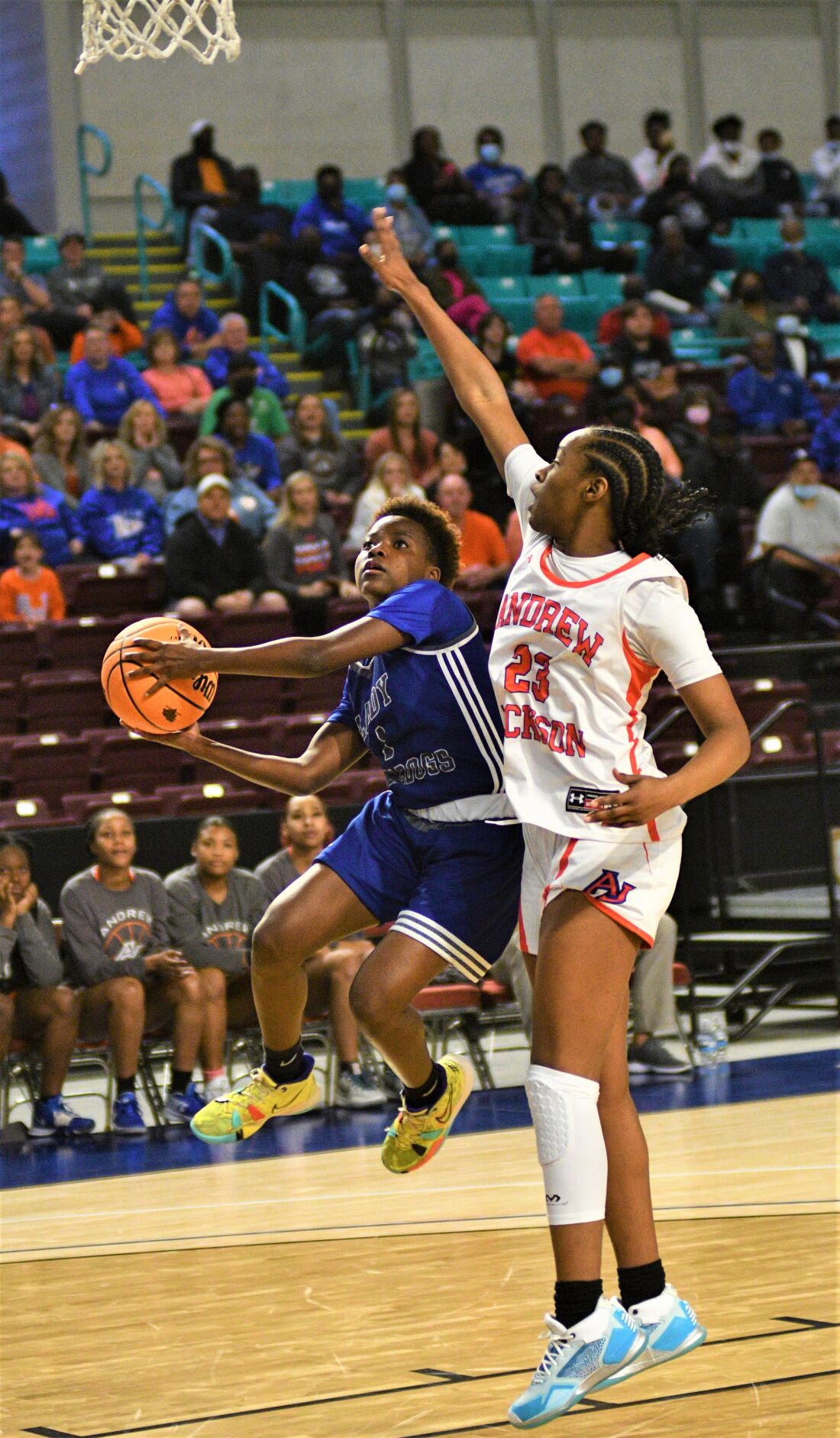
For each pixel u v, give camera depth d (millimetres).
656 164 21531
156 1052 10398
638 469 3641
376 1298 4773
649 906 3586
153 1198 6633
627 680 3605
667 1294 3666
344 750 4320
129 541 13086
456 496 13344
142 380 14938
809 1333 4113
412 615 4000
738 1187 6016
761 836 11469
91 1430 3670
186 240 19016
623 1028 3740
